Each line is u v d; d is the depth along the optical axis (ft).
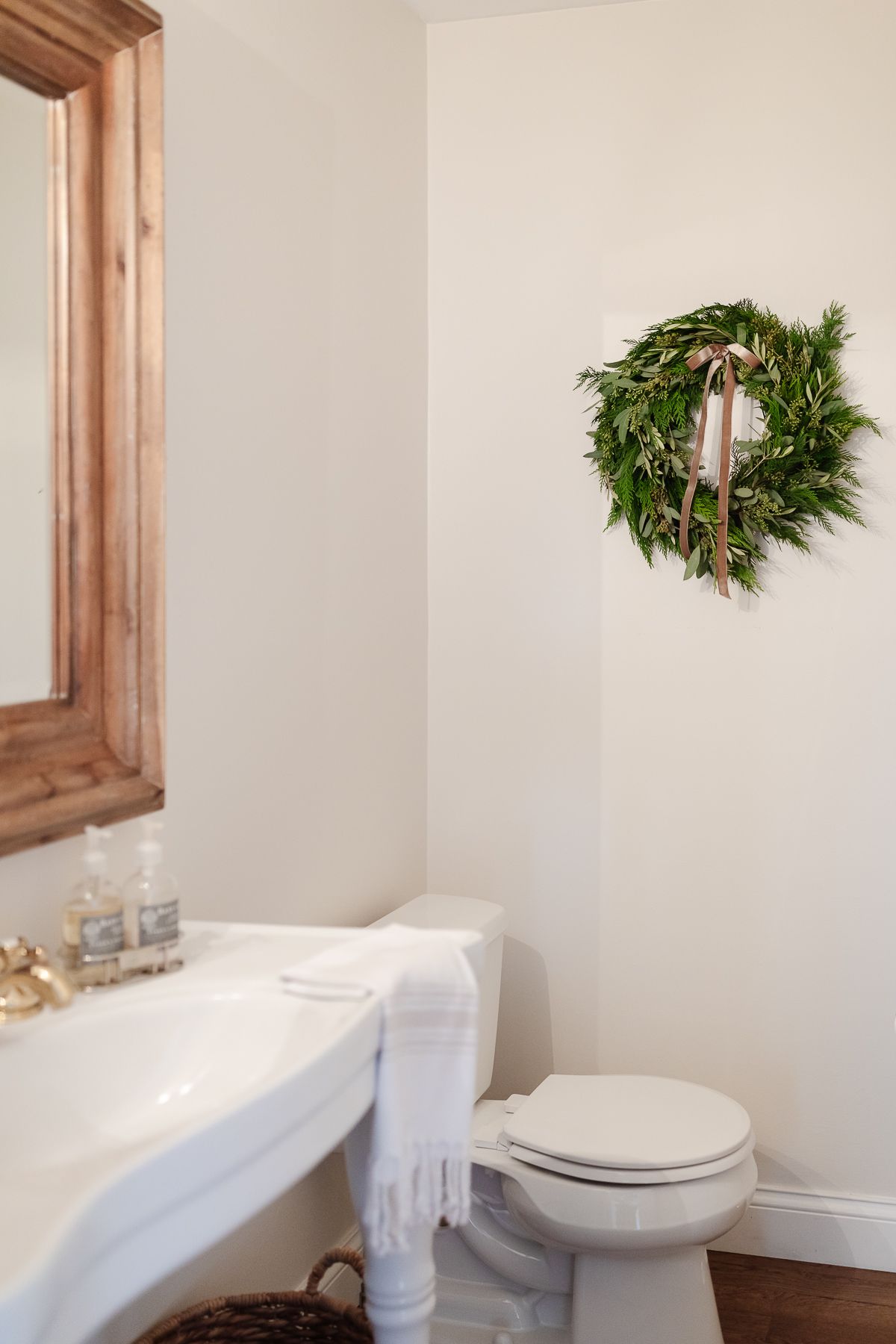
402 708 8.49
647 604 8.57
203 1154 2.95
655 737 8.59
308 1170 3.49
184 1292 5.60
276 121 6.55
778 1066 8.39
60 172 4.75
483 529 8.88
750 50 8.27
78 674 4.83
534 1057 8.85
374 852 8.02
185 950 4.66
